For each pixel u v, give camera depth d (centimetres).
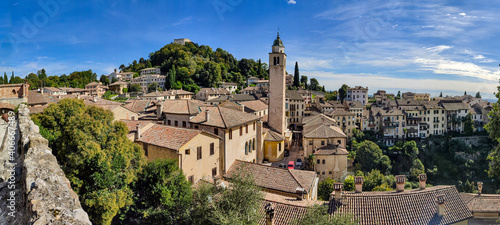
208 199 2388
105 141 2327
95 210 2036
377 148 8581
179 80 16675
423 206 2559
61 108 2686
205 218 2305
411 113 11275
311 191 3450
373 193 2809
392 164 9312
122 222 2436
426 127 11100
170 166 2609
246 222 2238
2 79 9194
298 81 18125
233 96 11612
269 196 2898
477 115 11681
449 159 9662
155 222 2416
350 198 2628
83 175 2098
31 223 820
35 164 1293
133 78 18650
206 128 4253
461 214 2550
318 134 6750
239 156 4519
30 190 1026
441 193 2745
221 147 4028
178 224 2430
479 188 3431
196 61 19562
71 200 994
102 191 2064
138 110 5784
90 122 2317
